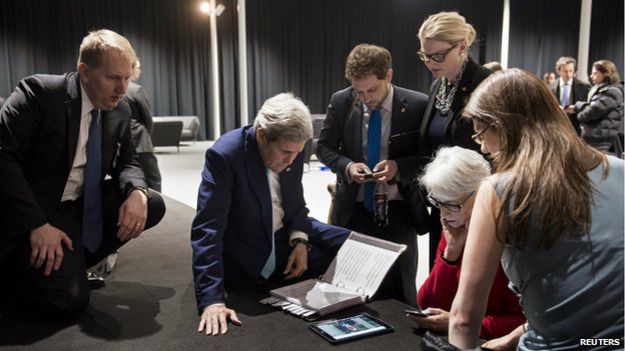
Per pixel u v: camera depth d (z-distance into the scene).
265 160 1.89
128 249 2.98
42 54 10.43
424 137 2.31
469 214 1.55
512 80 1.12
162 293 2.16
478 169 1.51
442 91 2.24
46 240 1.89
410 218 2.46
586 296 1.02
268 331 1.67
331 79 13.00
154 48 11.52
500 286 1.58
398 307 1.86
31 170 2.03
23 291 1.89
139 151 3.96
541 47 11.62
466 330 1.18
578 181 1.02
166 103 11.81
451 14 2.09
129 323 1.82
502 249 1.11
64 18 10.52
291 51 12.67
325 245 2.19
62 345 1.65
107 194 2.33
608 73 5.27
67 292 1.85
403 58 13.13
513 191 1.04
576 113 5.51
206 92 12.23
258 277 2.06
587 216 1.01
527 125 1.08
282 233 2.15
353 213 2.51
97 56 1.91
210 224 1.86
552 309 1.06
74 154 2.04
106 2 10.91
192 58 11.98
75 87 2.03
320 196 5.73
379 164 2.30
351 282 1.96
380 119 2.40
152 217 2.39
